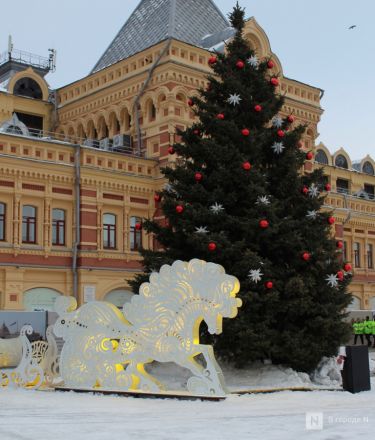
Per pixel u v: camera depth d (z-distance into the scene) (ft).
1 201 102.17
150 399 53.01
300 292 61.62
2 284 101.14
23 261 102.89
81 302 106.83
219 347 63.05
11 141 103.14
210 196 65.57
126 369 55.72
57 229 107.65
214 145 65.62
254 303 61.26
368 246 155.94
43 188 105.91
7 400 52.70
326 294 64.34
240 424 40.50
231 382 61.98
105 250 110.63
